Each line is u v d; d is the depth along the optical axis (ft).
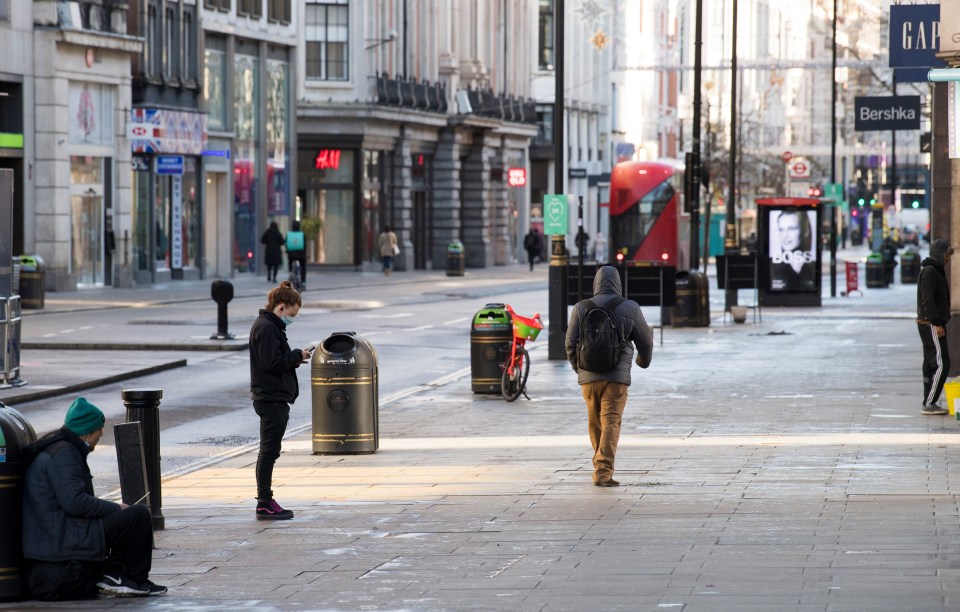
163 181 455.22
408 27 619.67
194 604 84.07
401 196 607.78
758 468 131.03
